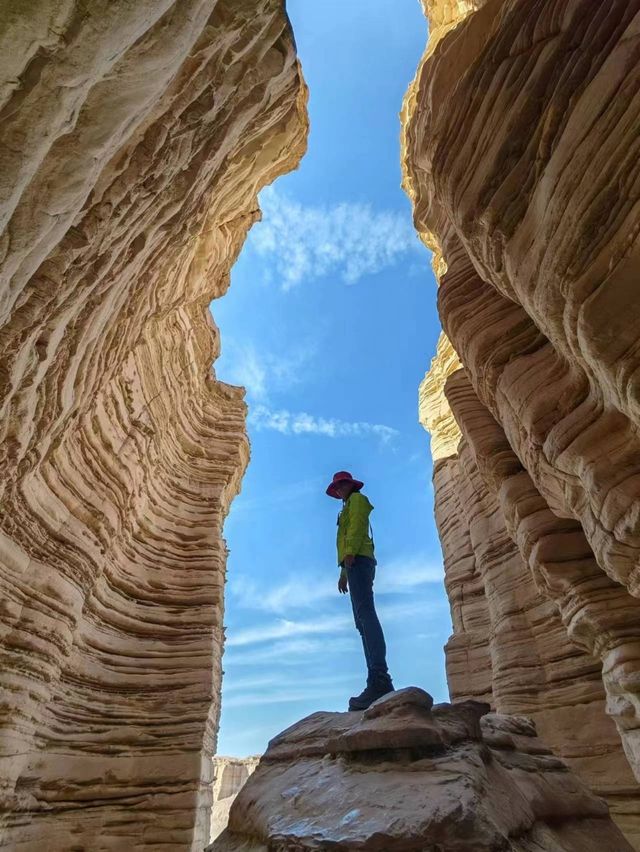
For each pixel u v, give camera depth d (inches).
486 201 268.8
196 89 266.4
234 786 1472.7
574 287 213.8
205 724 514.3
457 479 736.3
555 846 143.7
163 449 647.1
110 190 264.7
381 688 219.5
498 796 141.6
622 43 196.1
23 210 204.1
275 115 385.7
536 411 287.9
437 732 158.7
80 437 465.7
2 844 364.2
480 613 616.7
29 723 386.0
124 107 204.5
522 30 254.8
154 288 437.4
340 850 117.6
